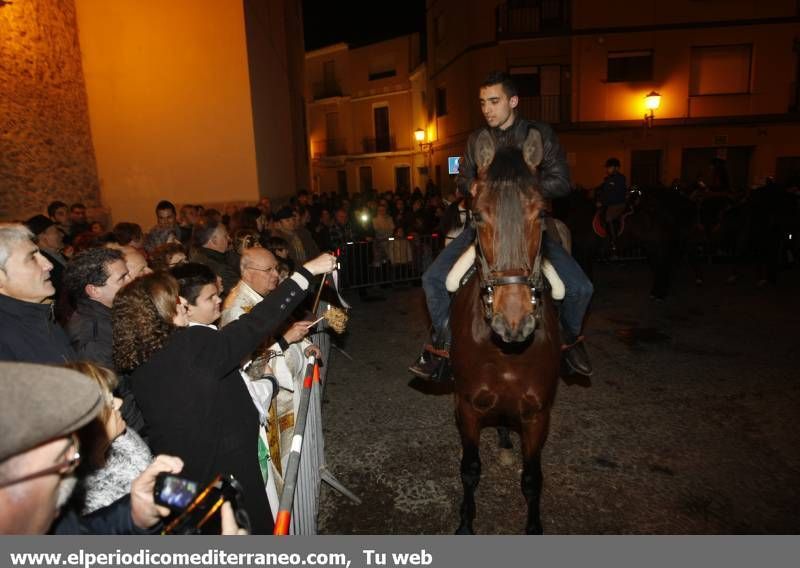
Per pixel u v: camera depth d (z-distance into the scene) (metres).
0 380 0.95
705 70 19.42
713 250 12.67
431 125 27.19
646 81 19.48
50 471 1.01
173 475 1.39
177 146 10.16
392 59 30.84
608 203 9.62
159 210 6.88
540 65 20.20
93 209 10.05
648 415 4.81
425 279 3.45
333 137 34.81
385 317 8.82
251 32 10.20
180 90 10.02
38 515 1.01
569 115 20.09
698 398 5.13
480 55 20.61
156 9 9.82
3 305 2.30
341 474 4.04
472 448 3.18
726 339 6.86
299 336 3.21
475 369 3.01
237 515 1.44
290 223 7.24
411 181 31.22
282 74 13.98
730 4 18.83
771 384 5.39
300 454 2.51
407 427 4.79
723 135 19.48
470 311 3.05
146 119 10.09
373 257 10.63
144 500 1.41
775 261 9.79
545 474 3.93
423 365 3.62
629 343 6.86
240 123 10.05
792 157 19.44
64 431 0.97
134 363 2.03
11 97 8.19
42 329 2.39
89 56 9.96
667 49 19.23
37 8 8.76
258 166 10.27
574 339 3.38
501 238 2.44
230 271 4.87
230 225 7.27
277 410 3.13
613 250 9.59
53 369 1.02
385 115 32.06
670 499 3.58
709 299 9.04
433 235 11.25
